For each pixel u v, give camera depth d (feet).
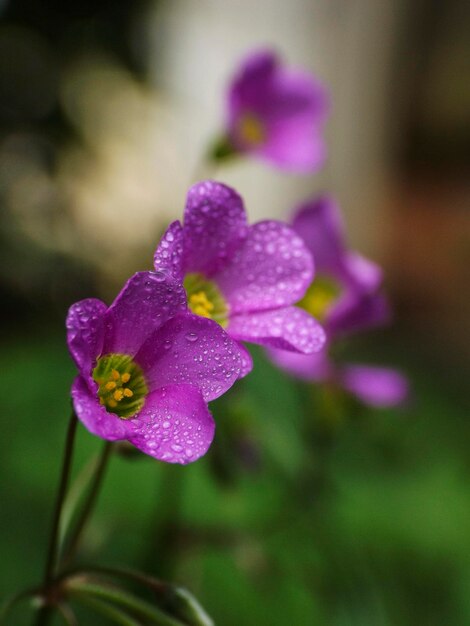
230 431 0.51
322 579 0.56
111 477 0.63
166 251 0.33
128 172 1.32
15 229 1.20
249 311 0.37
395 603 0.59
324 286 0.51
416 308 1.42
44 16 1.36
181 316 0.32
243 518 0.60
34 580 0.56
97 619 0.53
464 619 0.59
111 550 0.56
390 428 0.80
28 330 1.11
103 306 0.31
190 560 0.52
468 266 1.39
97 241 1.23
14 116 1.33
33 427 0.71
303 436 0.55
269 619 0.56
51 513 0.61
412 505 0.68
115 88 1.40
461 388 0.98
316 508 0.56
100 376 0.33
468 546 0.63
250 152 0.62
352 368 0.52
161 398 0.32
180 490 0.53
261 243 0.37
